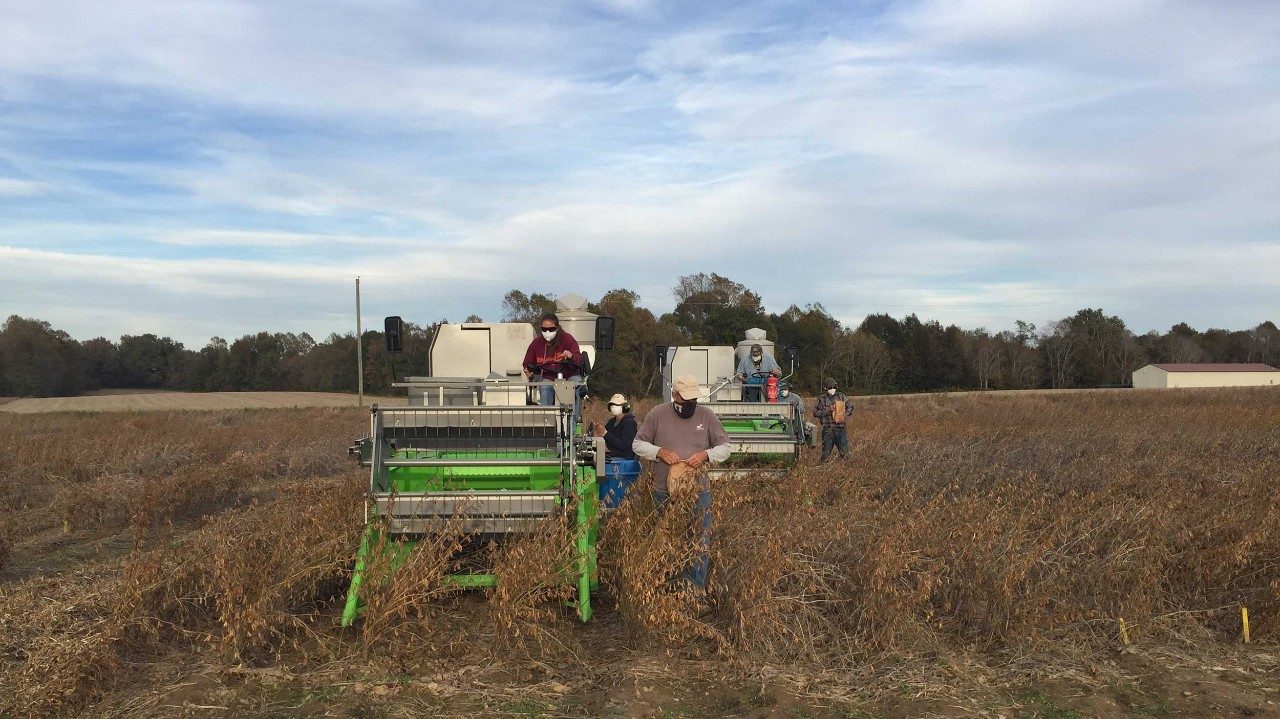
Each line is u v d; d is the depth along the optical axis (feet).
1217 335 385.50
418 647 19.98
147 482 43.29
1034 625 20.20
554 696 17.92
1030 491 30.55
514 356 34.68
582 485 24.54
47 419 118.42
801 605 20.68
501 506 23.21
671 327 206.39
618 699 17.43
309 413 131.85
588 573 22.68
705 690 18.20
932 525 24.11
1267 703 17.01
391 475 24.50
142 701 17.47
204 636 20.79
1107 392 187.93
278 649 20.27
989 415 91.76
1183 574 23.30
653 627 19.80
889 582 20.81
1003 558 21.75
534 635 20.39
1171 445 56.44
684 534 22.02
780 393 43.45
